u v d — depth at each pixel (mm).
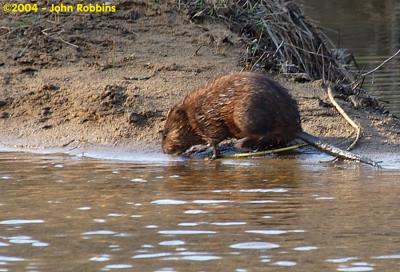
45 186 18672
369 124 22391
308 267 13469
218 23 27500
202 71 24922
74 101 23469
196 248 14438
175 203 17188
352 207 16719
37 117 23312
